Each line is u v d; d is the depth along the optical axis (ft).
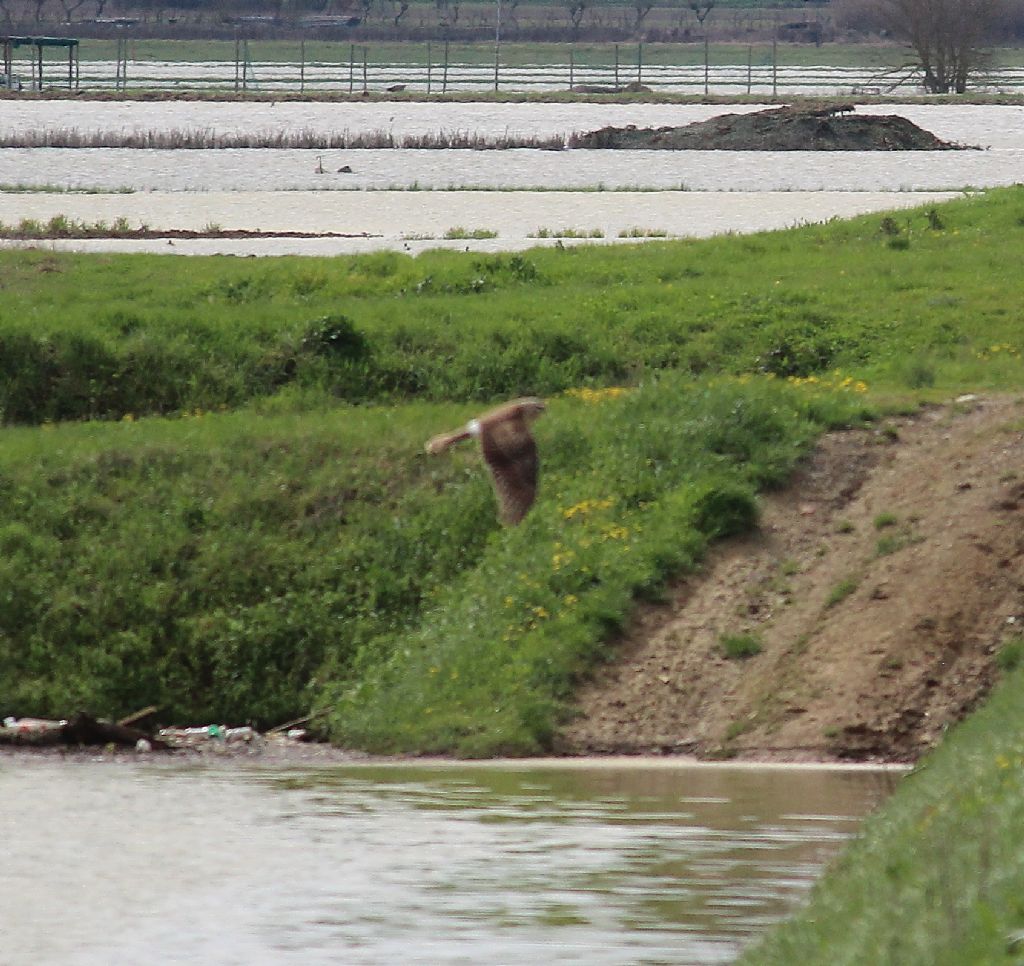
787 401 273.75
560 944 136.46
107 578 245.04
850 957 105.70
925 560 233.14
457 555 249.34
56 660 237.66
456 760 215.72
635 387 295.28
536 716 220.43
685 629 233.14
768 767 208.03
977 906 96.17
